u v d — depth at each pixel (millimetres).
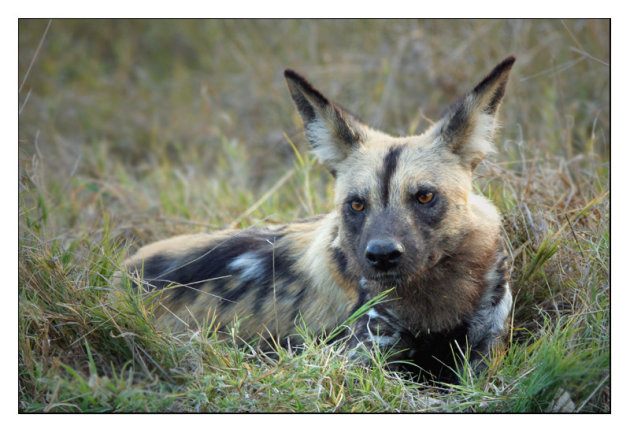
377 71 18438
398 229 8188
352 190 8688
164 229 13391
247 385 8008
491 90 8656
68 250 10695
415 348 9141
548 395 7867
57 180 15578
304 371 8062
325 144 9227
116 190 14727
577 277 9797
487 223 9031
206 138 18906
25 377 8484
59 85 21594
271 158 17375
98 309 8625
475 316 8953
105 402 7785
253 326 9680
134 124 20125
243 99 19938
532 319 9930
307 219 10609
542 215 10492
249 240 10312
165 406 7793
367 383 8141
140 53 23359
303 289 9555
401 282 8367
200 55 22797
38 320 8711
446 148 8734
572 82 15789
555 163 13094
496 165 11438
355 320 8914
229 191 15070
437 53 17672
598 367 7957
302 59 19953
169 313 9852
